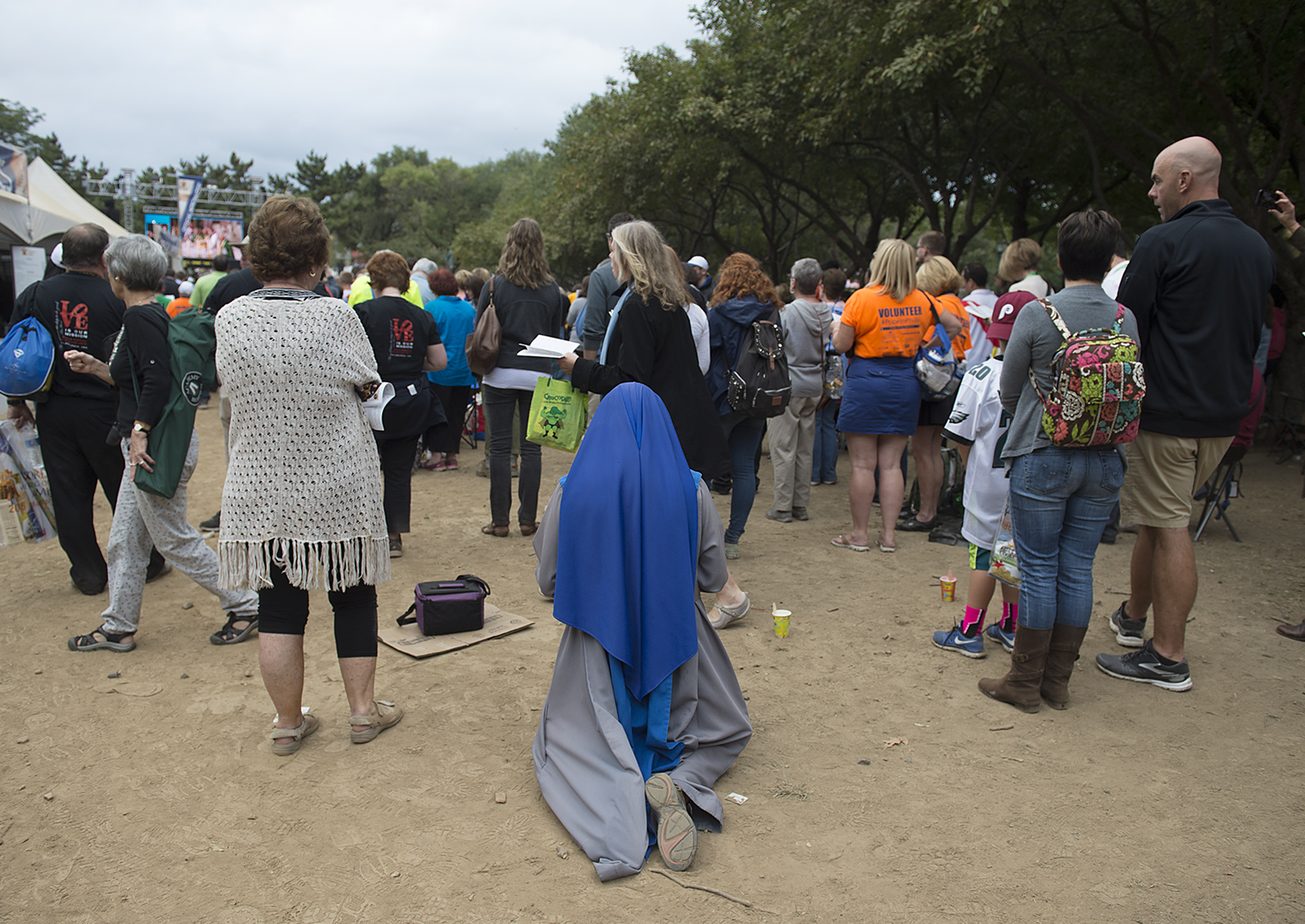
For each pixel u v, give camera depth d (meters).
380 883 2.41
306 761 3.07
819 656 4.06
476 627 4.25
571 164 26.86
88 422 4.43
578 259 35.91
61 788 2.88
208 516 6.55
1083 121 11.33
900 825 2.71
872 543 5.98
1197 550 5.75
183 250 39.16
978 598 4.02
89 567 4.76
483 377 5.72
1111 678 3.83
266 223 2.89
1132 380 3.14
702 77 18.42
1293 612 4.61
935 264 5.89
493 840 2.62
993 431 3.86
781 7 14.73
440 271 8.03
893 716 3.47
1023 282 5.66
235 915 2.28
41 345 4.28
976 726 3.39
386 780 2.95
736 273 5.21
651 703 2.78
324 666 3.90
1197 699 3.62
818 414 7.79
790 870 2.49
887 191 21.38
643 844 2.49
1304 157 10.78
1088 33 11.45
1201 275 3.41
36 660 3.91
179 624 4.39
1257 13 9.83
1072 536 3.43
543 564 2.94
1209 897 2.38
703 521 3.00
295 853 2.54
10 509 4.82
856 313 5.41
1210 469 3.66
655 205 24.62
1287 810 2.81
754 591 4.97
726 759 2.96
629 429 2.83
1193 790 2.93
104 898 2.34
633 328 3.93
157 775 2.96
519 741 3.23
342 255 104.88
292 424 2.82
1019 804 2.84
